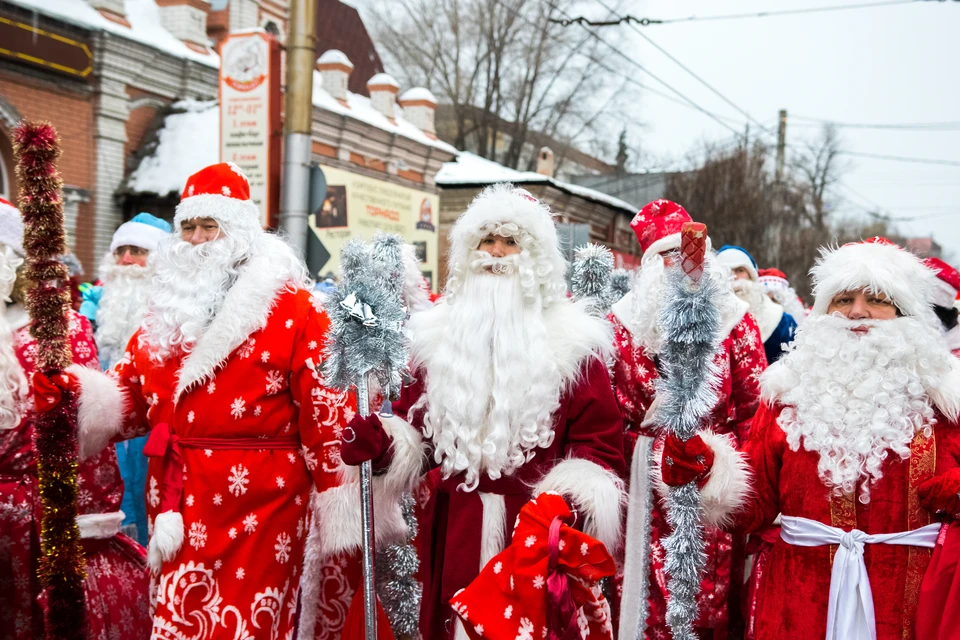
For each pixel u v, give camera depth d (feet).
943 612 7.47
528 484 8.96
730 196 87.20
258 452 9.72
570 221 76.02
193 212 10.10
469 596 8.20
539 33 99.25
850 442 7.89
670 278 8.28
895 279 8.11
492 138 104.01
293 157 23.26
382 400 11.50
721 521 8.54
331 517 9.56
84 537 11.09
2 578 10.51
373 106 60.49
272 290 9.84
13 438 10.62
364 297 8.41
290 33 23.13
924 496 7.70
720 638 12.11
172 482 9.66
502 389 8.92
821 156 140.77
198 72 47.52
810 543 8.07
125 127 43.68
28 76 38.34
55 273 10.08
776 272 26.27
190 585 9.45
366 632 8.46
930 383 7.88
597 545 8.05
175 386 9.85
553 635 7.96
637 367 12.20
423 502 9.49
